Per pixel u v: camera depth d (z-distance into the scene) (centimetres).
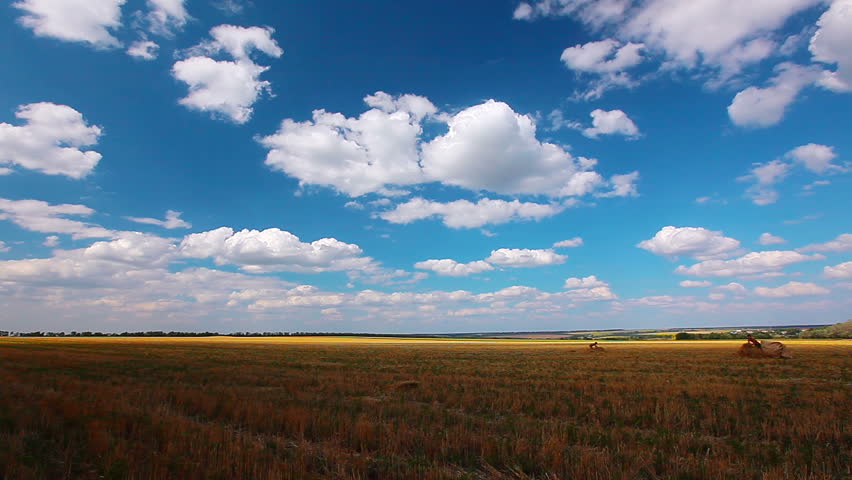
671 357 5081
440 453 1112
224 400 1705
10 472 857
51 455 1008
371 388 2308
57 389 1989
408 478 941
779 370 3438
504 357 5294
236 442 1110
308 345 8775
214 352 5712
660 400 1886
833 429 1342
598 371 3416
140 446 1058
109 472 891
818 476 963
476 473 1005
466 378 2784
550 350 7219
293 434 1288
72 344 7312
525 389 2298
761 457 1114
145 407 1534
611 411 1661
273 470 902
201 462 955
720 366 3834
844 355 5172
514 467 1001
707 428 1444
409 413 1586
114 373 2814
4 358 3697
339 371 3288
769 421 1481
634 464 1003
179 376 2708
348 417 1433
